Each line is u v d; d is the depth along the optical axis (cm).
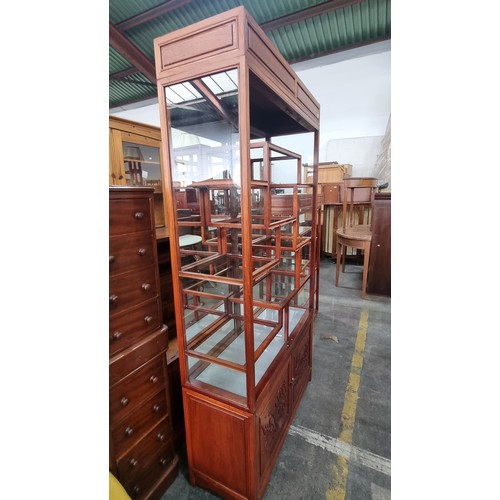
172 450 115
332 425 143
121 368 87
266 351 127
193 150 105
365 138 449
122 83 416
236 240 128
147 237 94
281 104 101
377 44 317
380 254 299
